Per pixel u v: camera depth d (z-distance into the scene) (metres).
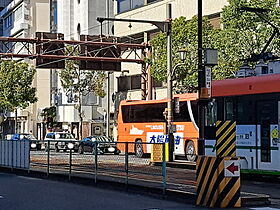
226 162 23.78
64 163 36.75
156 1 90.12
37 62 77.06
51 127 118.38
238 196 23.92
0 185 33.91
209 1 78.88
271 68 37.56
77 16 118.00
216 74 55.62
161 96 86.62
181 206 24.20
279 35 51.81
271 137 35.81
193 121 58.19
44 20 137.38
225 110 39.59
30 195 28.45
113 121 105.88
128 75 98.25
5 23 154.00
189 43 65.50
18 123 140.88
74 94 110.75
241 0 54.34
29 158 41.16
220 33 56.66
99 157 32.78
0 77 111.75
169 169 44.47
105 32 112.56
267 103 36.31
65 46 78.69
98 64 78.69
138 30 94.19
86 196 28.03
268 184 36.50
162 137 62.84
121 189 30.50
